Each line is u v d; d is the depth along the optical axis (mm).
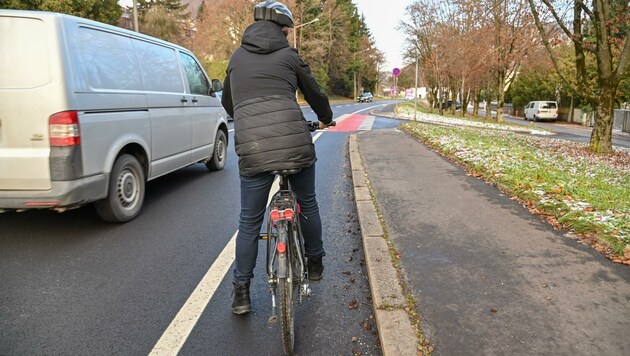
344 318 3059
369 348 2719
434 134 12719
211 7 46062
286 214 2631
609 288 3186
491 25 26672
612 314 2848
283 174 2818
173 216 5309
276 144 2727
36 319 3018
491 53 27875
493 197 5699
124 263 3938
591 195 5512
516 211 5062
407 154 9469
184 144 6590
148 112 5527
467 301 3027
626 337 2607
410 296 3104
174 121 6230
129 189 5113
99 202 4781
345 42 71062
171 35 49188
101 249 4242
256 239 3008
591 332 2656
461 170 7582
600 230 4121
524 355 2453
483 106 74000
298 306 3217
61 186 4125
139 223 5031
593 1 13461
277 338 2844
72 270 3781
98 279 3623
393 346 2537
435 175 7145
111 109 4750
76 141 4188
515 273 3441
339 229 4859
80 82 4309
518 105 53562
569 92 38969
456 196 5762
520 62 28125
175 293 3416
